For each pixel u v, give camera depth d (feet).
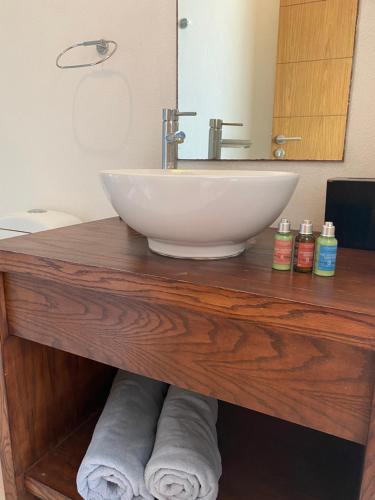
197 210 1.86
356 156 2.85
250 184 1.83
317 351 1.55
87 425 3.19
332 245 1.82
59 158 4.23
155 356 1.95
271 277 1.82
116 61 3.65
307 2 2.80
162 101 3.52
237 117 3.23
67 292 2.15
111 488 2.38
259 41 3.02
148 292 1.83
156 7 3.36
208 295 1.68
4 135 4.56
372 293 1.61
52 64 4.00
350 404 1.53
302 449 2.83
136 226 2.16
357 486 2.48
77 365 3.09
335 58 2.78
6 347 2.46
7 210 4.81
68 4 3.76
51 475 2.67
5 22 4.17
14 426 2.60
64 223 3.94
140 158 3.75
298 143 3.03
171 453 2.24
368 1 2.62
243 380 1.74
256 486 2.48
